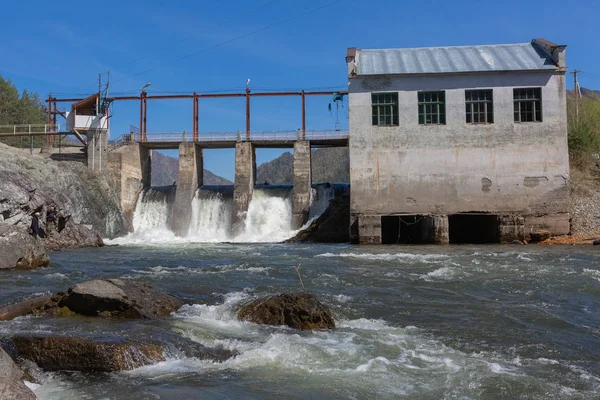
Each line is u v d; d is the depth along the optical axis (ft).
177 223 149.59
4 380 23.70
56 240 111.96
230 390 26.76
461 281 59.47
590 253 89.92
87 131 154.10
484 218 133.28
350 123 129.90
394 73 128.98
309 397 25.98
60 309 41.83
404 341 35.99
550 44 132.05
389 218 136.15
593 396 26.43
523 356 33.06
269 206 149.89
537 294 52.47
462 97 128.16
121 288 43.98
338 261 80.43
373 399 25.89
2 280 59.72
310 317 39.70
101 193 144.05
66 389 26.71
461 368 30.45
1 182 98.73
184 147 156.35
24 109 268.00
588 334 38.27
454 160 127.44
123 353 30.22
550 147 126.00
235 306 44.57
